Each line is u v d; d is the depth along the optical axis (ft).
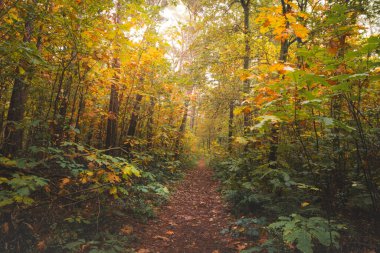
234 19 36.45
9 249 12.15
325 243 10.37
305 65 12.46
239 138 17.70
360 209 16.12
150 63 25.94
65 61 18.35
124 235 16.10
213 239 16.87
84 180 14.96
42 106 20.63
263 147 21.45
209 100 36.06
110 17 19.03
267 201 19.94
